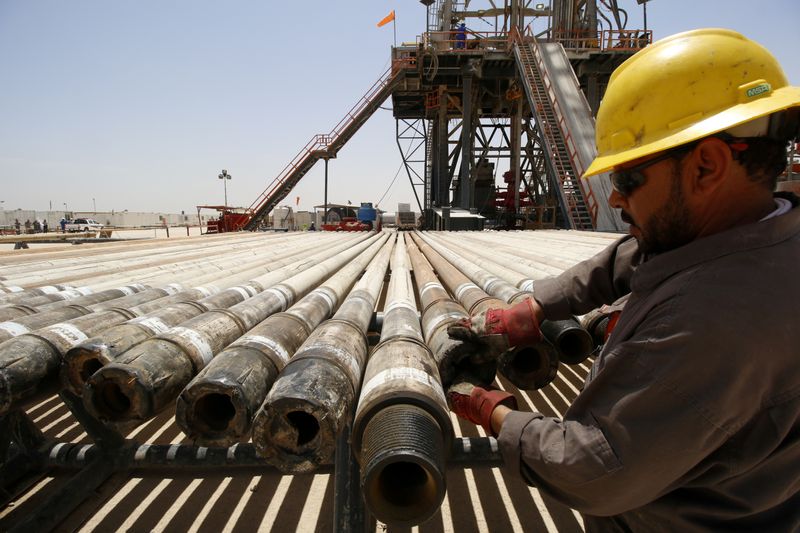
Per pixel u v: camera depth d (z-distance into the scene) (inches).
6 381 63.3
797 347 36.7
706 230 43.6
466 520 121.4
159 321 87.9
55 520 114.0
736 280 38.0
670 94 43.1
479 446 100.1
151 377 61.9
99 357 67.0
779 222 39.6
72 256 251.8
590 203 600.4
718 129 39.4
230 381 58.8
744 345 36.1
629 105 46.2
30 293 126.0
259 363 68.2
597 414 42.4
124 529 118.1
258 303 115.4
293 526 120.1
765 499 42.0
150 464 124.5
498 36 951.6
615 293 68.1
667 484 41.1
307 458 52.6
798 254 39.0
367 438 51.3
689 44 44.1
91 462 125.9
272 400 52.2
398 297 131.3
